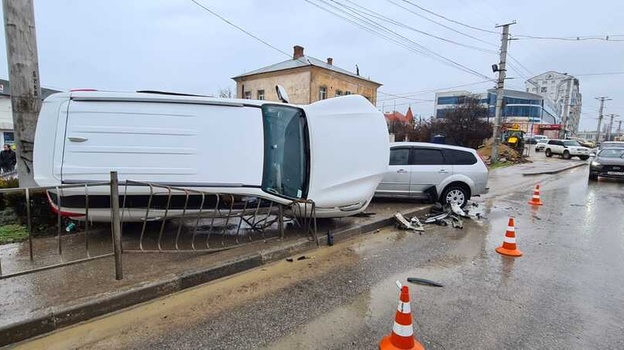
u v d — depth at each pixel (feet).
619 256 18.15
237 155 16.51
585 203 34.40
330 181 18.70
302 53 104.12
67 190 14.76
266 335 10.40
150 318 11.20
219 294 12.96
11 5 17.30
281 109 18.34
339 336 10.40
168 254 15.55
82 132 15.14
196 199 16.57
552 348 10.00
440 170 28.40
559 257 17.93
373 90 117.19
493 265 16.58
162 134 15.78
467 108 104.12
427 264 16.56
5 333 9.62
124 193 15.17
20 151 18.15
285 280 14.34
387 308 12.13
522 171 64.18
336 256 17.44
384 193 28.60
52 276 12.84
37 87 18.33
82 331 10.40
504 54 74.33
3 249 15.39
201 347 9.77
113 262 14.38
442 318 11.51
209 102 16.65
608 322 11.44
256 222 19.10
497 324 11.20
